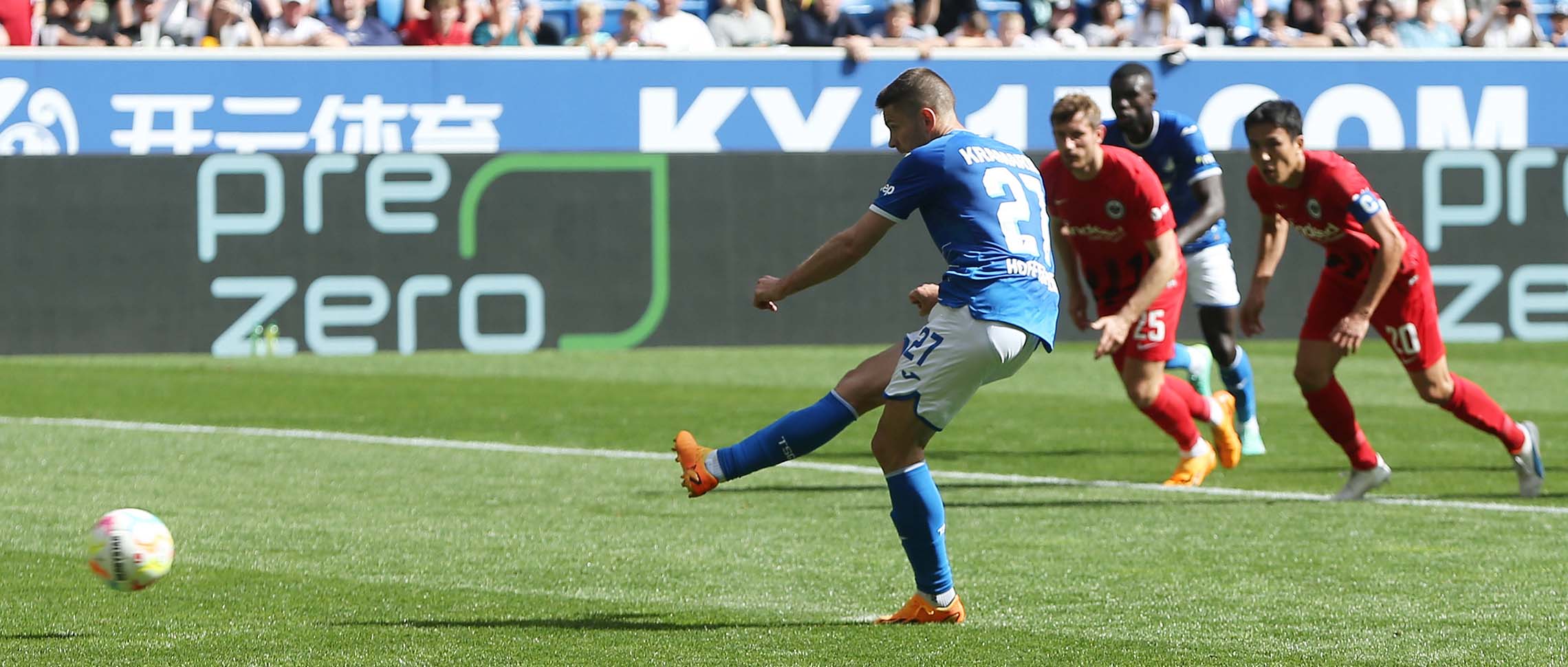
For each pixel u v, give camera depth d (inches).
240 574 725.9
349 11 2119.8
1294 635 609.0
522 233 1866.4
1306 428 1294.3
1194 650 584.4
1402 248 856.9
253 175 1819.6
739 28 2177.7
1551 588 697.6
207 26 2124.8
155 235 1807.3
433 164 1850.4
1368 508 909.2
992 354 596.7
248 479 1013.2
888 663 561.6
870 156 1920.5
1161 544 800.9
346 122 2022.6
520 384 1568.7
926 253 1927.9
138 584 582.9
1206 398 1021.2
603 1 2340.1
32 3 2070.6
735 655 573.3
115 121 1978.3
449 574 729.0
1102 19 2269.9
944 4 2304.4
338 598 676.1
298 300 1833.2
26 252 1781.5
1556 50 2183.8
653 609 655.8
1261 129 878.4
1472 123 2175.2
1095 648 586.2
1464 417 936.9
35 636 604.1
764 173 1899.6
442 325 1857.8
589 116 2064.5
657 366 1722.4
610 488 981.8
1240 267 1934.1
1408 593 685.9
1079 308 1007.6
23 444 1161.4
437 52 2036.2
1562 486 991.6
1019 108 2117.4
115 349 1802.4
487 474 1035.9
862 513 892.6
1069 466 1088.8
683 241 1889.8
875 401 617.9
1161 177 1090.7
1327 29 2298.2
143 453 1120.8
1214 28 2315.5
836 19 2198.6
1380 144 2161.7
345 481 1006.4
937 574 621.6
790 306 1910.7
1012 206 606.9
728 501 933.8
